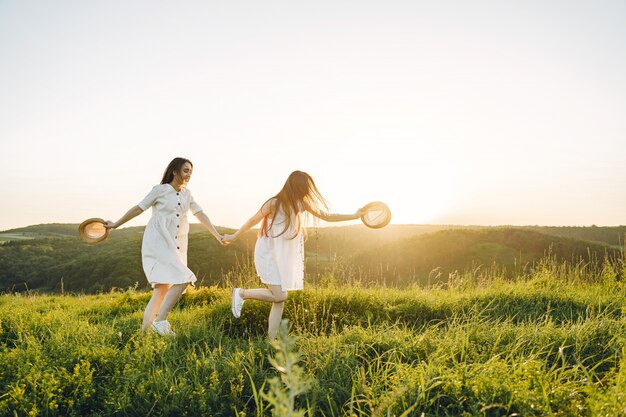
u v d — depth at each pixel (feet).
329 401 9.42
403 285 25.91
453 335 13.89
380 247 118.21
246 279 25.29
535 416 8.64
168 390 10.60
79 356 12.12
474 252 112.88
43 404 9.86
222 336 15.72
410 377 10.22
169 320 18.99
